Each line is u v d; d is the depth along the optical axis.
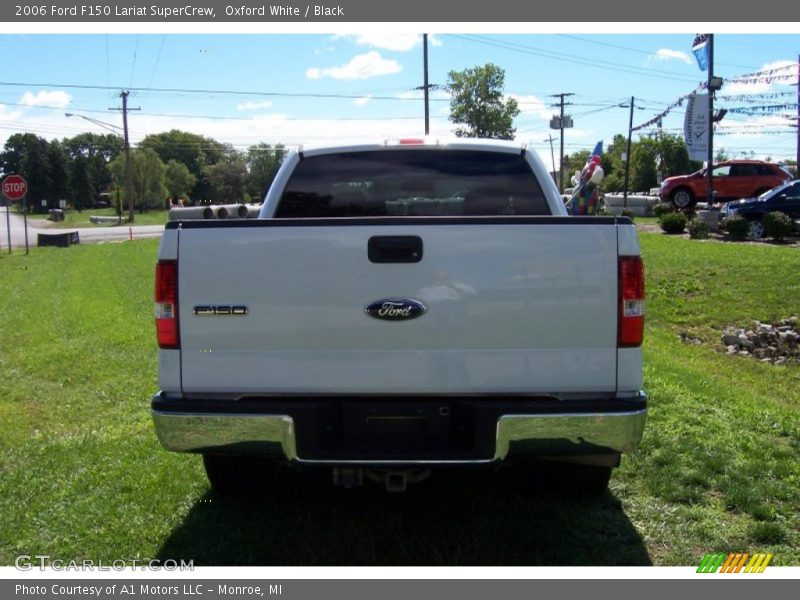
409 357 3.38
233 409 3.39
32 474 4.84
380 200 4.83
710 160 24.50
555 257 3.33
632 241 3.35
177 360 3.45
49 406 6.79
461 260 3.34
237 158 120.88
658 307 11.87
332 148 4.75
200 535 3.96
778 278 12.77
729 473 4.73
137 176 95.25
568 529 3.99
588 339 3.36
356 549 3.80
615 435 3.35
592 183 9.75
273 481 4.51
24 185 26.98
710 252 16.42
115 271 20.05
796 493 4.43
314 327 3.39
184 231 3.41
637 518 4.15
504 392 3.39
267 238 3.38
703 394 6.82
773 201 19.83
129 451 5.29
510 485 4.62
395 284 3.36
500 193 4.80
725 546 3.82
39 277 18.80
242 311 3.41
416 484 4.65
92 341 9.81
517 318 3.35
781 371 8.74
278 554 3.77
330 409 3.47
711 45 24.14
